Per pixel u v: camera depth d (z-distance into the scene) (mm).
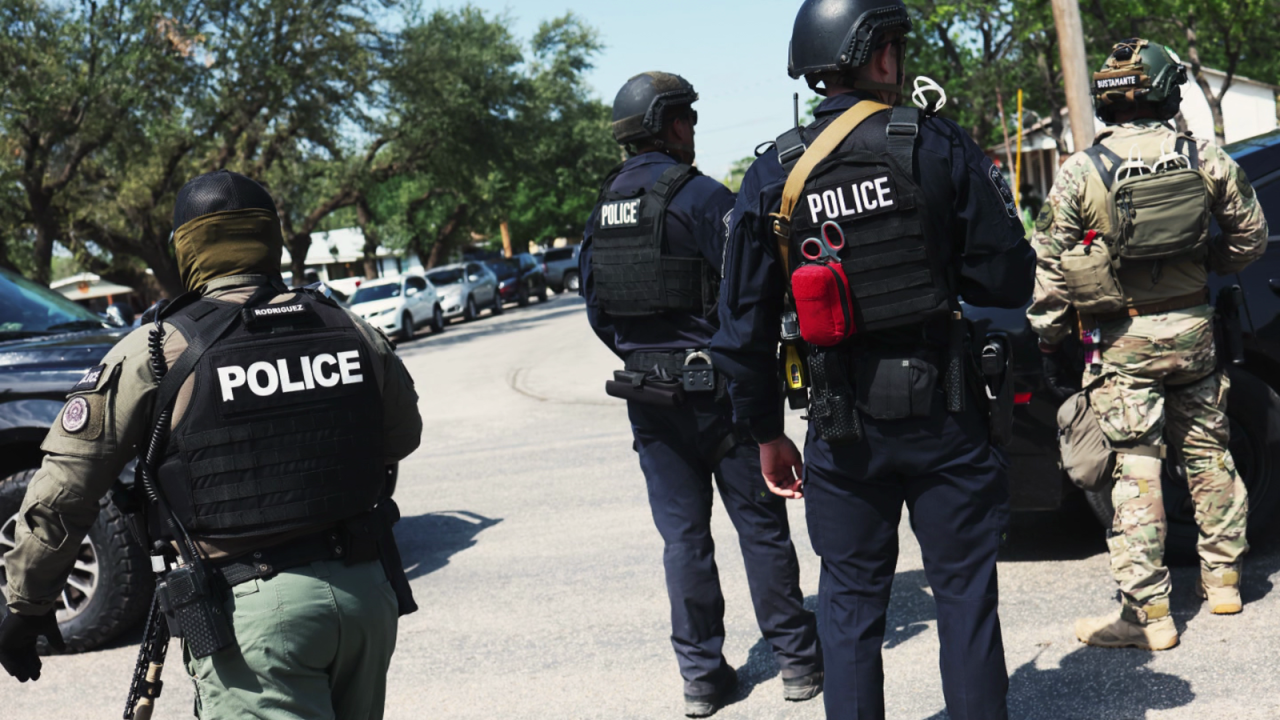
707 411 3203
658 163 3328
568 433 8781
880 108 2350
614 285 3314
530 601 4578
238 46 24688
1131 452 3434
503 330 24828
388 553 2250
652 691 3566
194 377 2025
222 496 2008
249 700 2010
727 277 2436
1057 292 3512
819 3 2381
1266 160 4250
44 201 23531
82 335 4969
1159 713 3008
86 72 22344
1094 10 25281
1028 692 3240
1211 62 42969
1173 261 3350
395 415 2301
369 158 31625
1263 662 3232
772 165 2402
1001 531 2363
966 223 2268
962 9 28891
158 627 2211
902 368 2281
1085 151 3455
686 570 3338
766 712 3320
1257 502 4094
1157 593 3398
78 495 2010
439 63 29109
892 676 3447
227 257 2154
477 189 34094
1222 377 3547
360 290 25812
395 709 3637
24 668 2188
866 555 2459
